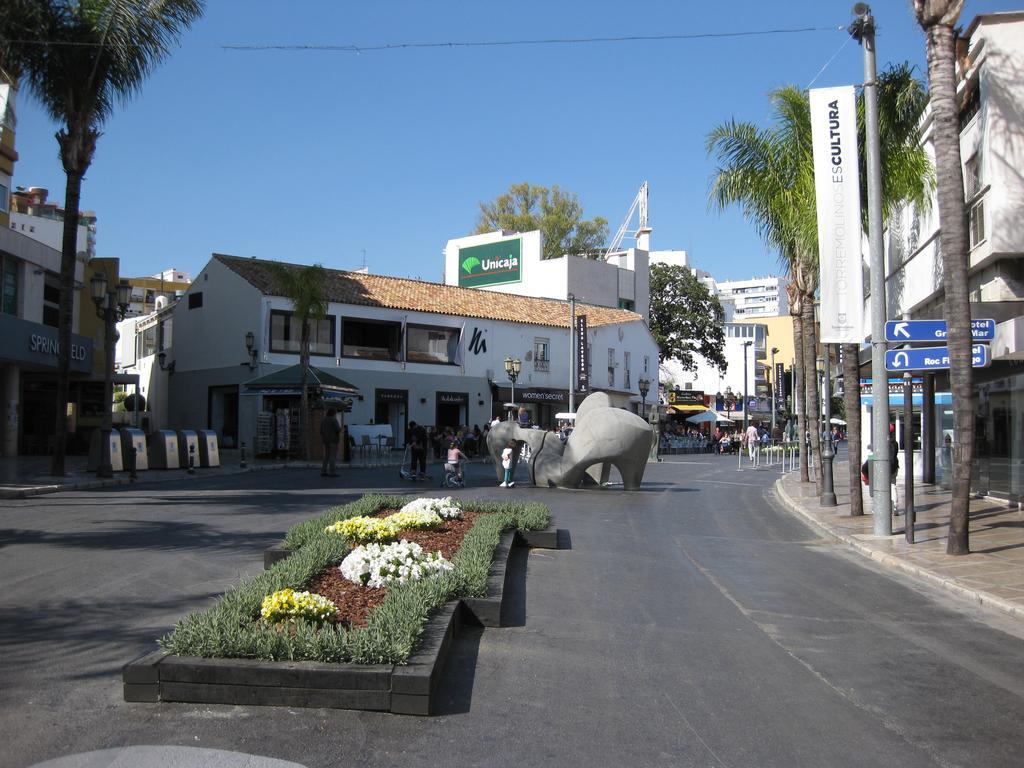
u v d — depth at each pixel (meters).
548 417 50.59
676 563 11.61
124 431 24.72
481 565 8.38
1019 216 16.81
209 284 42.09
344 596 7.12
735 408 80.88
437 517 10.95
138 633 6.89
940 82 11.90
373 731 5.02
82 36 20.09
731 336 92.38
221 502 16.61
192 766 4.44
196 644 5.52
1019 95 16.97
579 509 17.53
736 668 6.68
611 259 64.88
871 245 14.40
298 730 4.98
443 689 5.87
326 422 24.67
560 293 58.00
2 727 4.90
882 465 14.18
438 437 38.72
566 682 6.16
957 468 12.14
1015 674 6.69
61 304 21.14
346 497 18.08
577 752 4.85
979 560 11.67
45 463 27.16
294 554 8.34
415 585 7.13
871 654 7.23
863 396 24.95
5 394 30.02
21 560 9.86
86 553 10.41
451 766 4.58
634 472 22.03
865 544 13.28
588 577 10.24
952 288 12.02
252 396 38.38
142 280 86.00
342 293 41.31
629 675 6.39
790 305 27.75
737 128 19.39
